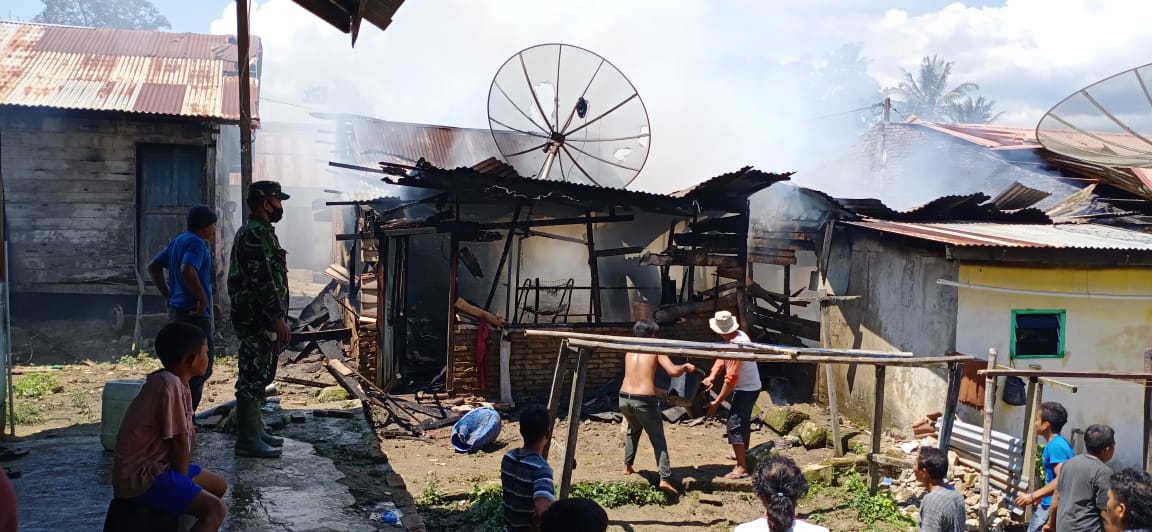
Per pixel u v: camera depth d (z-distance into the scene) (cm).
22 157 1300
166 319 1298
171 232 1373
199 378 560
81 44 1551
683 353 656
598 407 1134
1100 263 948
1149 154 1100
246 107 1063
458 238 1145
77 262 1327
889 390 1045
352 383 1002
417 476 812
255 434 566
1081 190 1409
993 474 766
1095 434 564
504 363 1139
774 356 671
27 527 414
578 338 666
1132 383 986
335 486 523
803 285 1289
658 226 1322
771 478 420
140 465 329
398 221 1158
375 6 577
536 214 1263
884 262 1076
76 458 546
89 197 1327
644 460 916
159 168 1366
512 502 404
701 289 1412
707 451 963
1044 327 967
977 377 906
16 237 1302
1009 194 1193
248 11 1064
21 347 1175
